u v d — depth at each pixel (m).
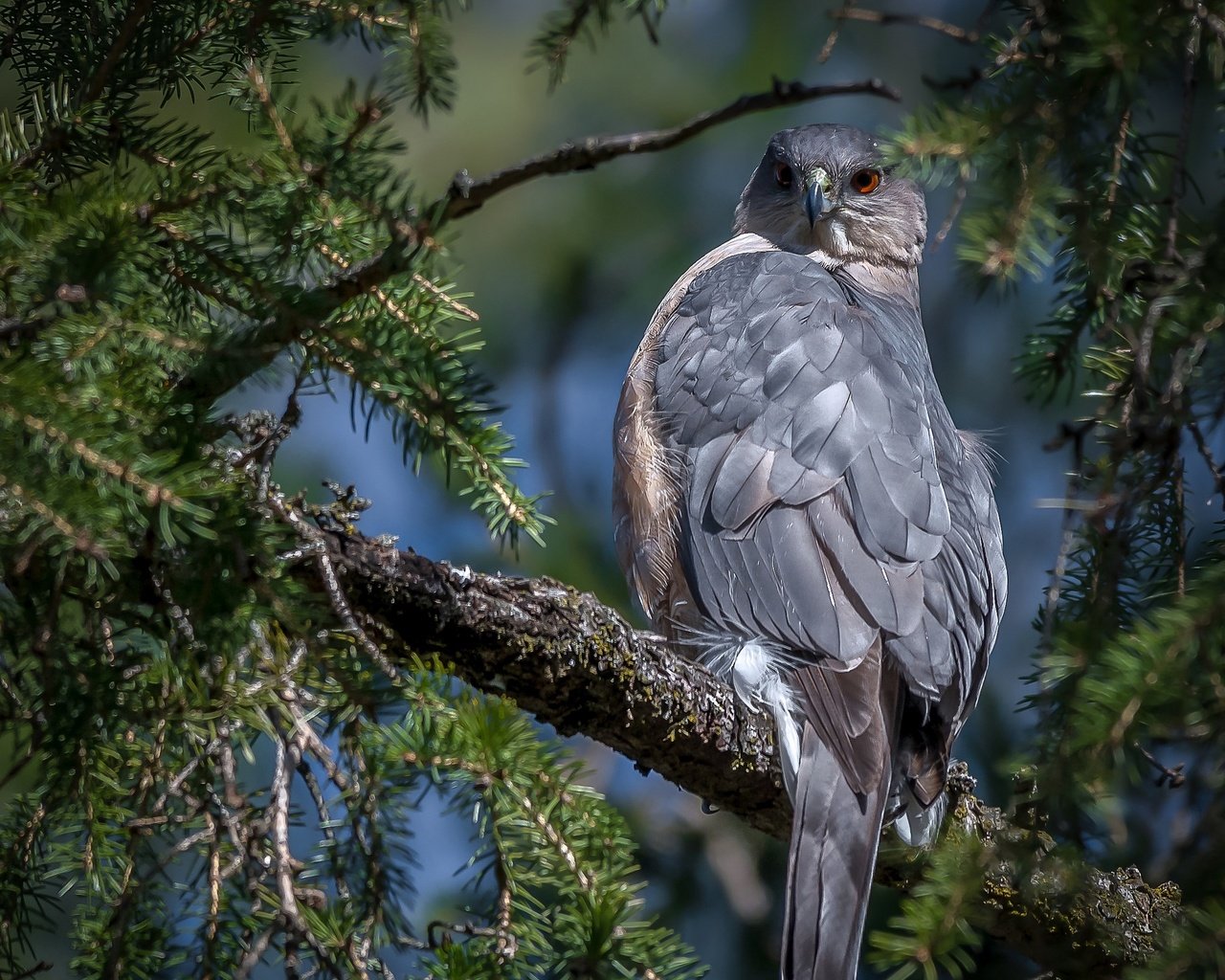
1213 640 5.10
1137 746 5.31
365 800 5.27
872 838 6.94
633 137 6.48
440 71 6.38
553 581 6.48
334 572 5.75
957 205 5.67
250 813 5.26
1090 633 5.34
